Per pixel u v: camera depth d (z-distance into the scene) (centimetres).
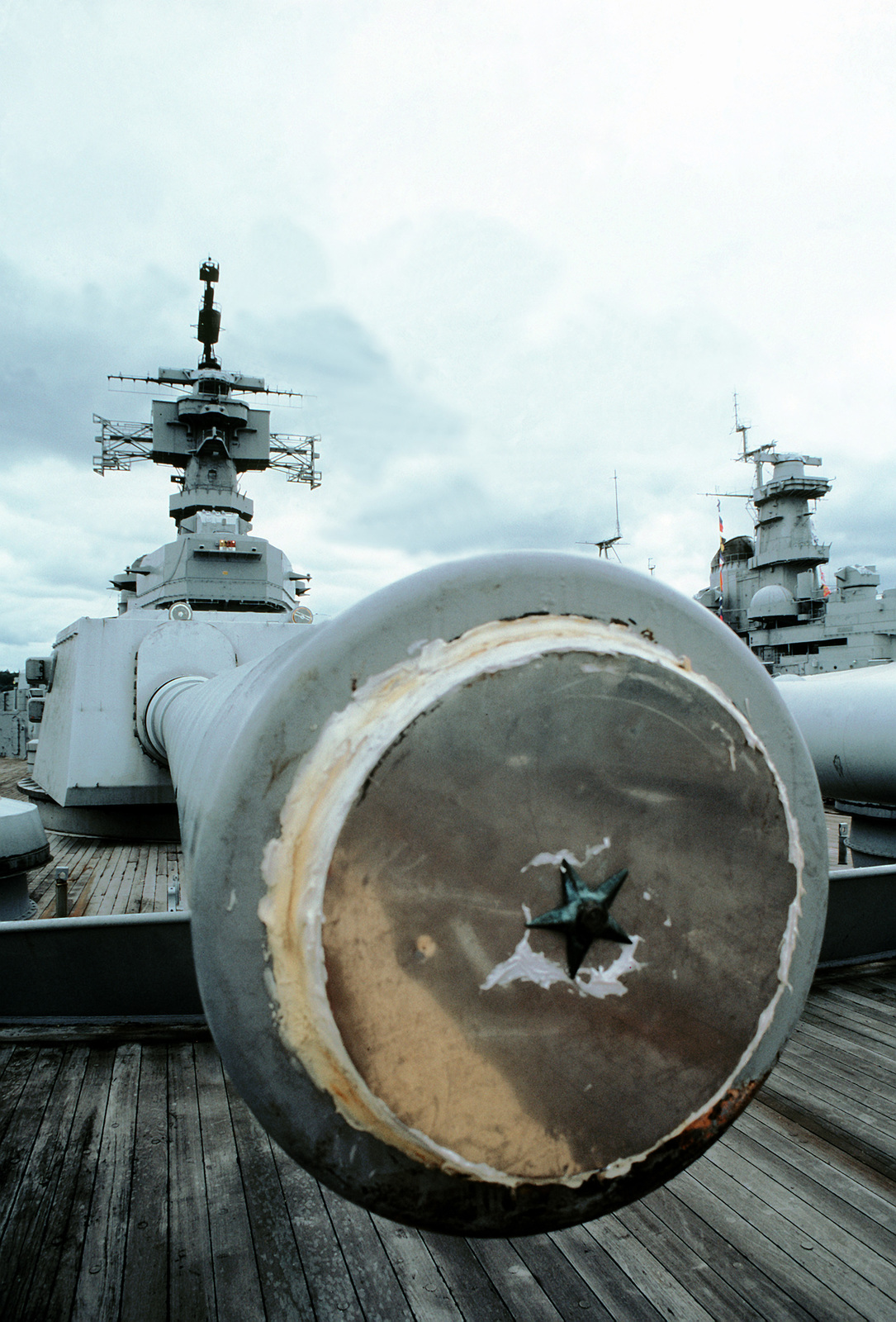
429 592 119
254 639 906
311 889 107
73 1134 297
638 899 116
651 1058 117
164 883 746
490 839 110
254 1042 112
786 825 123
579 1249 238
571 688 113
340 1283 223
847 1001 434
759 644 2866
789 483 2825
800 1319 211
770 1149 290
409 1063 109
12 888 624
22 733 3036
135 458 1641
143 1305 214
